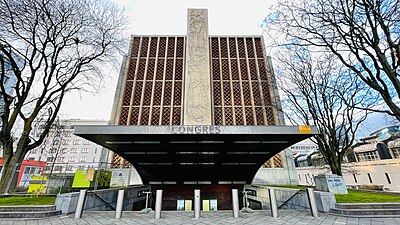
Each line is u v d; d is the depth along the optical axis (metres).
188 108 21.88
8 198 9.38
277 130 8.84
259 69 28.30
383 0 7.94
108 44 13.05
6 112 10.78
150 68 28.50
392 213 6.96
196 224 6.25
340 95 13.13
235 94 26.41
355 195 9.80
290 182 20.42
